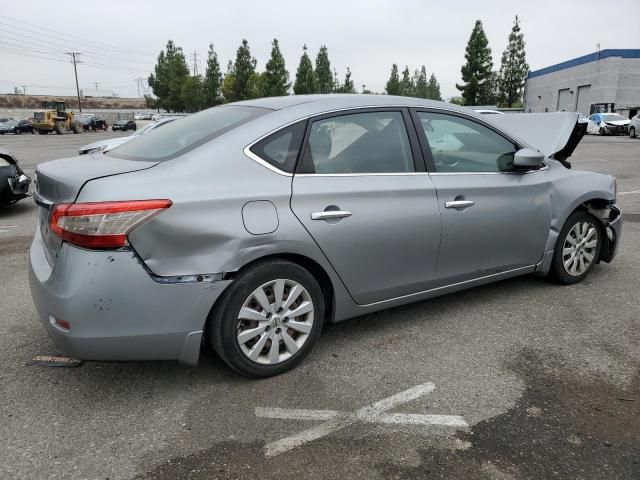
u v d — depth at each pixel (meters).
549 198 4.11
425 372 3.10
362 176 3.18
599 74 44.81
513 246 3.94
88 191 2.48
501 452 2.39
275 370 3.00
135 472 2.27
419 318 3.87
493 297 4.27
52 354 3.34
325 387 2.94
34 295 2.77
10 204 8.41
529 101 61.78
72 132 48.44
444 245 3.52
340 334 3.61
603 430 2.54
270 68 51.81
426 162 3.48
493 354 3.32
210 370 3.12
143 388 2.93
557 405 2.75
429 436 2.51
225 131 2.93
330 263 3.05
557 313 3.95
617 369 3.12
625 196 9.23
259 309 2.88
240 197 2.71
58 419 2.65
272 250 2.80
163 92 63.56
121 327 2.52
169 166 2.70
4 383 2.99
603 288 4.47
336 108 3.21
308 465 2.31
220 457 2.37
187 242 2.58
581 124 5.26
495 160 3.88
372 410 2.72
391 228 3.23
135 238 2.48
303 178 2.96
